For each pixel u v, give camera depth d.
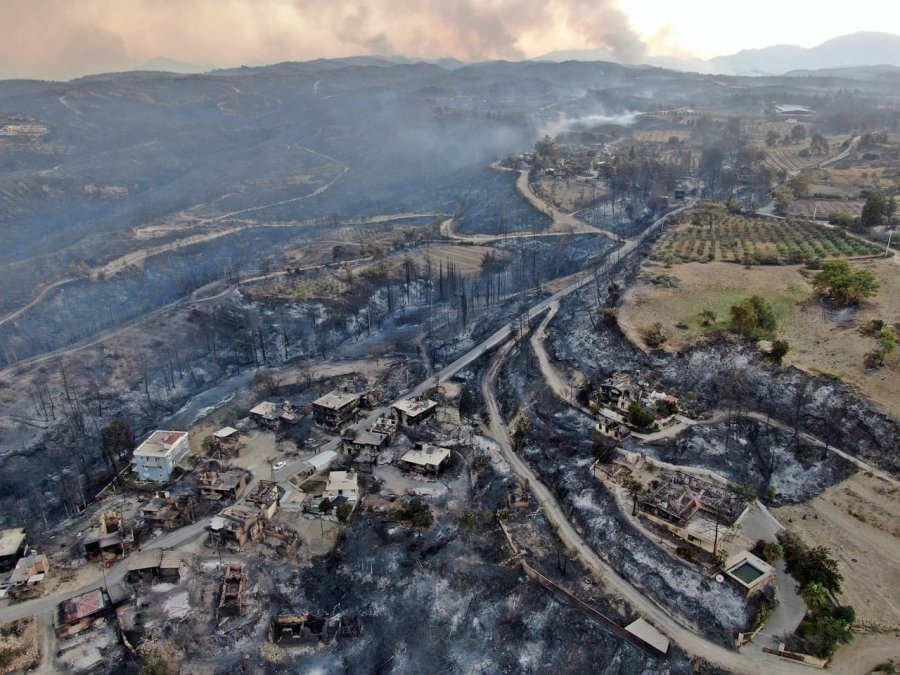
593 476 129.00
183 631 109.44
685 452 131.12
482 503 132.88
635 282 194.50
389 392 184.75
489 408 169.12
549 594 109.00
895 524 108.19
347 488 137.75
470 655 104.25
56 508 156.38
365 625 111.12
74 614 110.44
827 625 90.31
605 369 160.25
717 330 157.38
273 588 118.00
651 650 94.75
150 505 137.62
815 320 157.00
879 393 127.88
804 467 122.94
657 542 110.94
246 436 166.25
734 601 98.62
